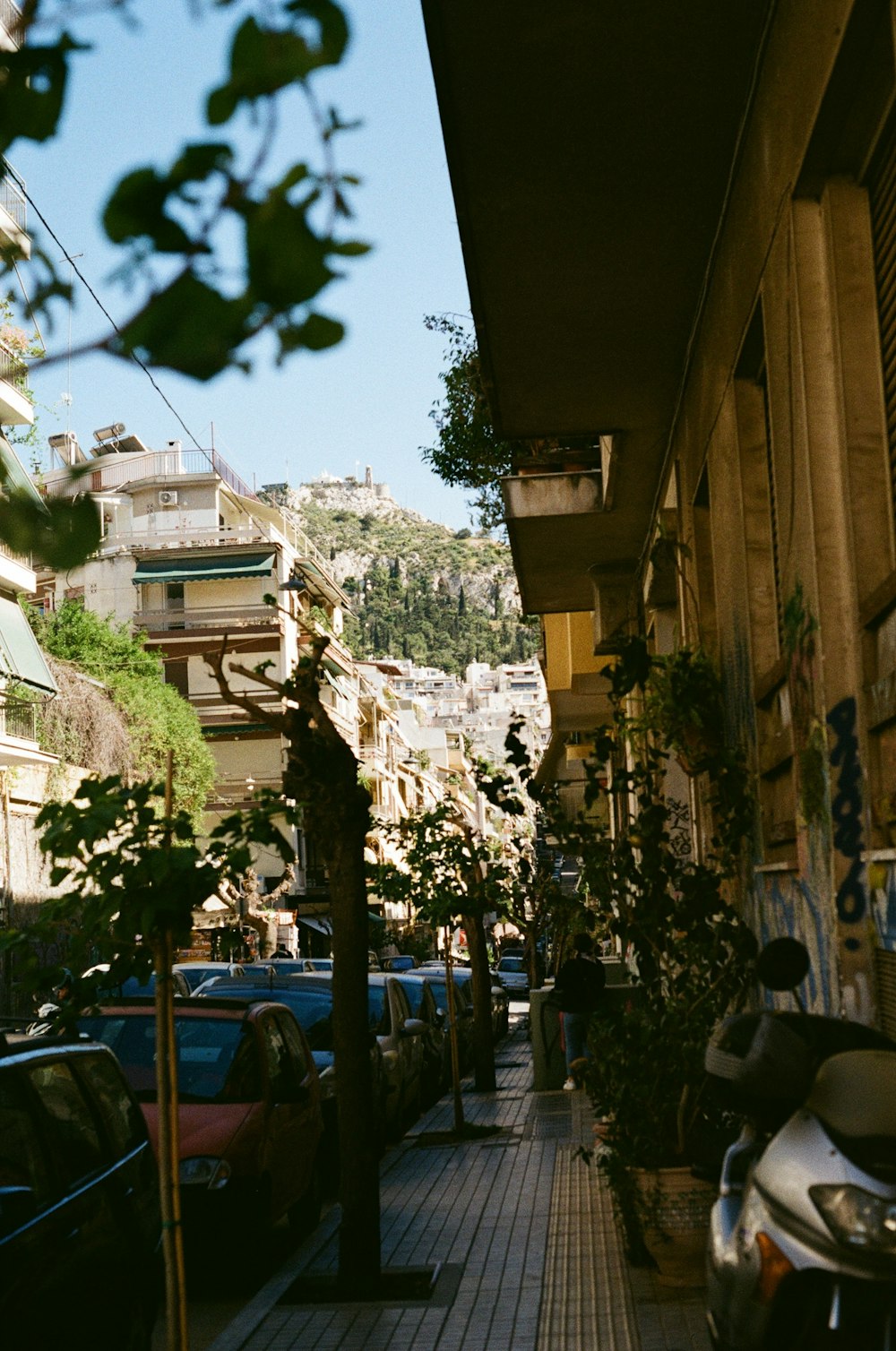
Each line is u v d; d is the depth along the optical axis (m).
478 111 7.61
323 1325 7.43
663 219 8.73
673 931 8.36
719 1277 3.63
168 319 1.56
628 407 11.73
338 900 8.40
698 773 8.70
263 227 1.57
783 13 6.25
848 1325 3.08
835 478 6.00
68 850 5.17
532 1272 8.26
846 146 5.77
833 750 5.85
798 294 6.11
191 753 45.03
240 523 71.50
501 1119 16.89
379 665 113.19
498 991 34.31
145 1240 6.07
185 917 5.27
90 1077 6.30
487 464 24.28
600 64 7.20
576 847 8.45
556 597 18.78
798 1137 3.37
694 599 10.68
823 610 5.91
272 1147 9.66
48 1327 4.79
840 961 5.73
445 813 16.80
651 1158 7.52
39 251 1.90
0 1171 4.96
